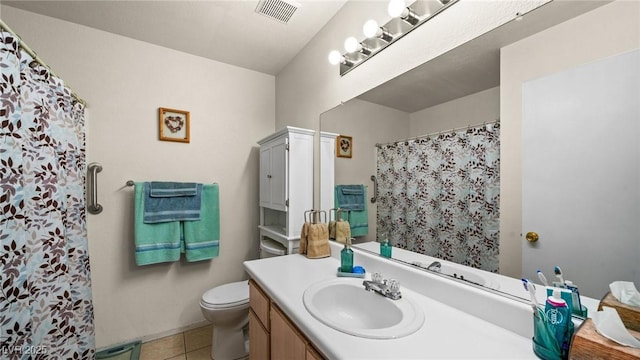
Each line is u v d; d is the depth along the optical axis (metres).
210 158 2.30
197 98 2.25
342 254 1.31
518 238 0.83
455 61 1.01
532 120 0.79
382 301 1.01
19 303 0.94
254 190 2.51
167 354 1.84
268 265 1.46
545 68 0.77
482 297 0.86
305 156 1.96
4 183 0.91
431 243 1.10
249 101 2.50
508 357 0.66
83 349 1.45
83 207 1.53
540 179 0.78
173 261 2.06
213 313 1.67
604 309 0.55
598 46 0.67
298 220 1.93
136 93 2.00
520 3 0.83
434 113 1.09
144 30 1.89
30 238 1.06
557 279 0.73
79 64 1.81
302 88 2.12
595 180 0.67
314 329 0.79
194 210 2.08
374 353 0.68
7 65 0.92
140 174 2.01
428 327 0.80
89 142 1.84
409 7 1.16
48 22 1.72
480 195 0.93
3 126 0.91
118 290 1.93
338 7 1.65
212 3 1.61
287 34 1.94
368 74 1.43
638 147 0.60
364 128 1.45
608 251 0.65
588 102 0.68
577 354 0.54
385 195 1.33
